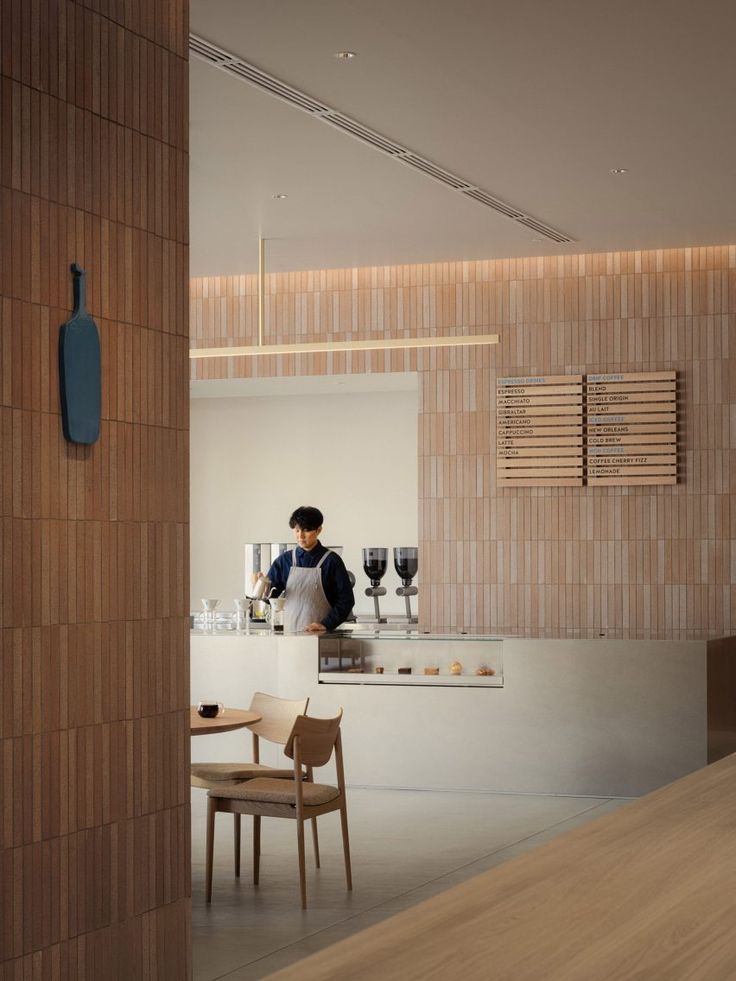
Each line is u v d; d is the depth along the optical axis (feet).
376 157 22.52
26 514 10.94
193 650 27.12
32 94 11.08
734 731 26.68
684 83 18.94
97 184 11.84
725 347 29.94
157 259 12.60
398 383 34.17
